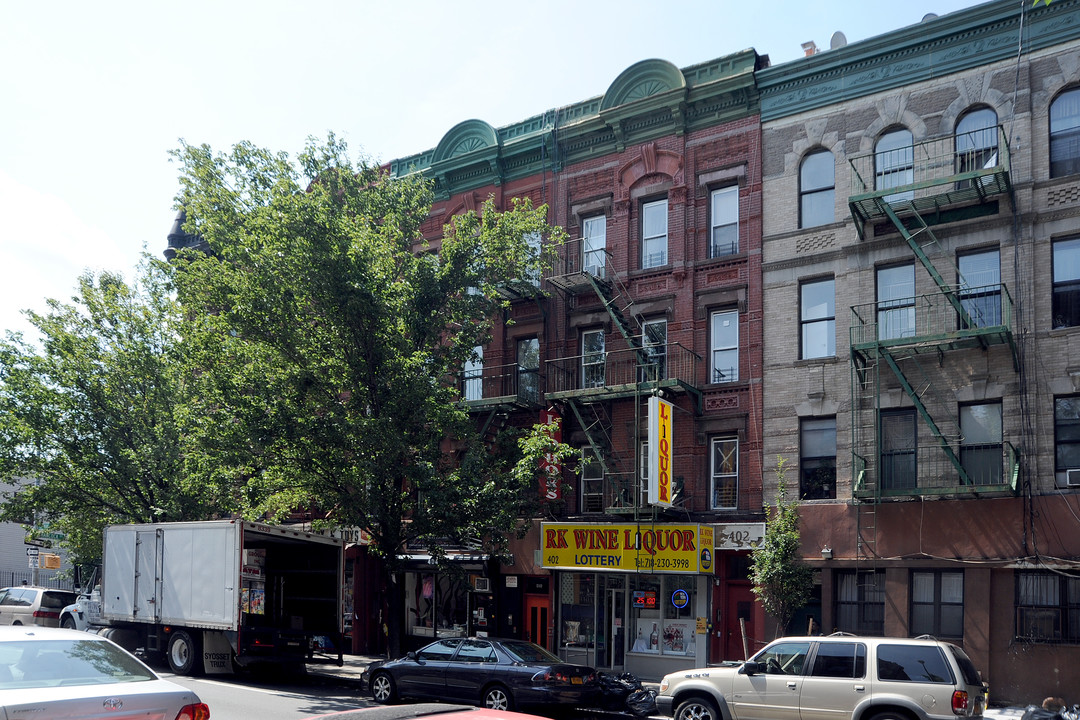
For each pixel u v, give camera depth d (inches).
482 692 631.2
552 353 1022.4
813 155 893.8
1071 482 721.0
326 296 756.0
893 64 851.4
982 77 804.6
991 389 762.8
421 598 1071.0
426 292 828.6
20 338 1022.4
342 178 844.6
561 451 827.4
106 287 1053.8
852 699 511.2
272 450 778.8
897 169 835.4
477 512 800.9
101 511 1087.0
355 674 848.3
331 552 843.4
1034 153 773.3
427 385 789.9
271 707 610.9
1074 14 768.9
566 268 1027.3
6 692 274.8
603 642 933.2
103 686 294.2
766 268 896.3
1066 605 715.4
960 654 518.9
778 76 905.5
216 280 780.0
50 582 1855.3
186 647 787.4
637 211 993.5
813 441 853.8
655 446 853.2
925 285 809.5
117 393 1031.0
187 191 821.9
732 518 876.0
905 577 775.7
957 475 768.9
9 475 1029.8
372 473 754.2
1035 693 711.7
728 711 553.3
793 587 792.3
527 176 1073.5
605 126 1016.2
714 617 868.6
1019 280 761.6
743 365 901.8
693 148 958.4
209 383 801.6
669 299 952.3
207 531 776.3
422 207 902.4
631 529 900.0
